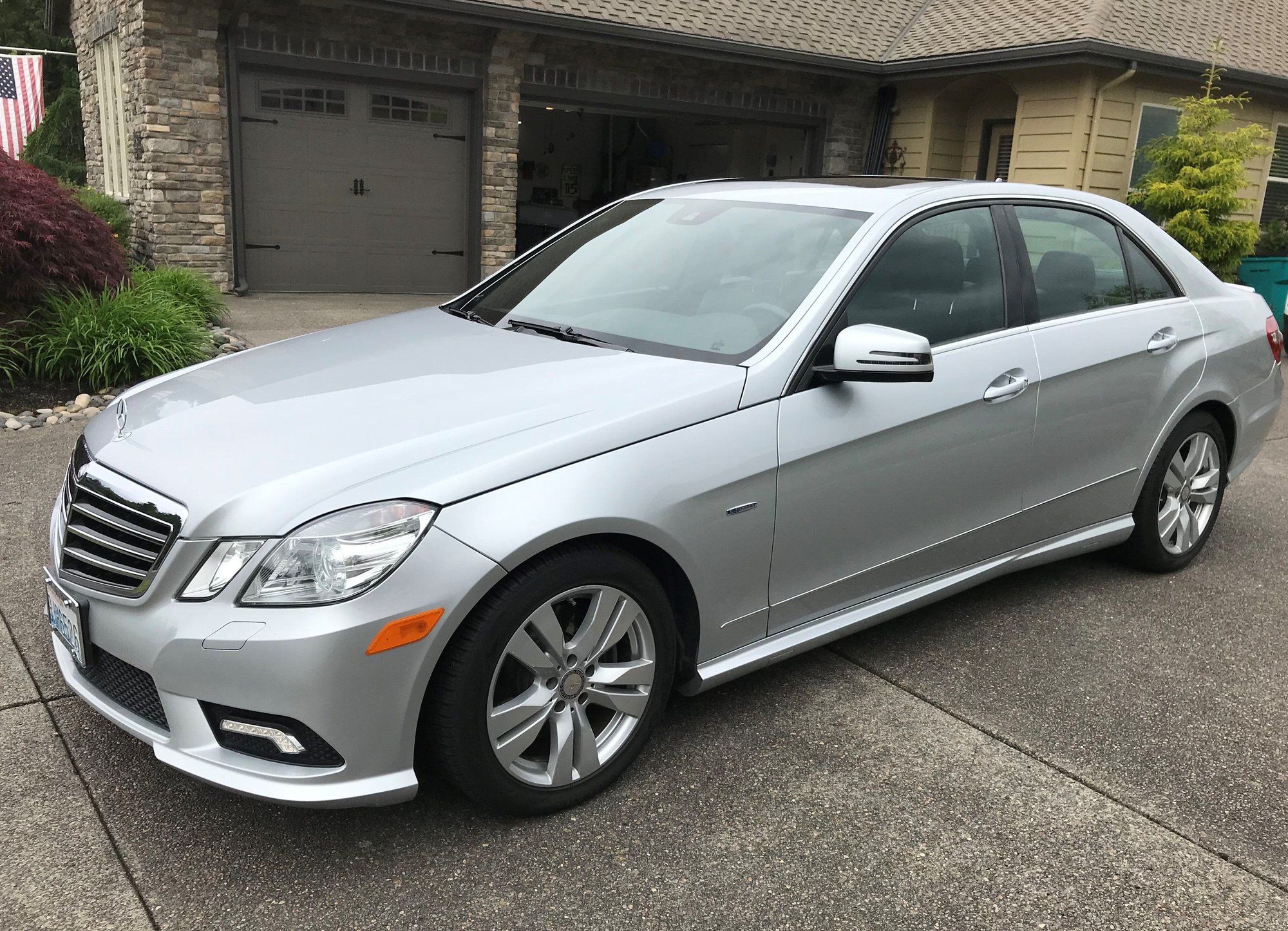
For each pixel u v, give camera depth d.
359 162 11.79
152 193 10.59
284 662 2.19
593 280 3.61
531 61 12.30
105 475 2.53
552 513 2.41
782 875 2.44
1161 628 3.91
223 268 11.08
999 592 4.25
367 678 2.24
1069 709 3.27
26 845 2.45
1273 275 11.66
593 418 2.61
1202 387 4.23
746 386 2.85
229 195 11.03
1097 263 3.97
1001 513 3.61
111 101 12.80
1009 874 2.47
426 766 2.76
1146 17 12.90
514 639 2.43
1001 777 2.88
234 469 2.40
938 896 2.38
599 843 2.54
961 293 3.46
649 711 2.78
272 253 11.55
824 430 2.96
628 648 2.75
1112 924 2.31
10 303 7.25
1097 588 4.31
